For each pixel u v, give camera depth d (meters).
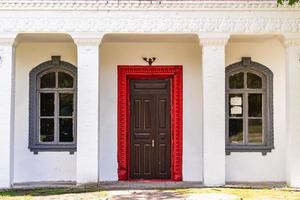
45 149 14.12
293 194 11.64
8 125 12.70
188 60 14.39
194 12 12.80
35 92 14.25
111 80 14.34
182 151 14.27
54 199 10.95
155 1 12.74
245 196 11.28
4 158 12.65
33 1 12.70
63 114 14.31
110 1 12.73
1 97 12.72
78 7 12.73
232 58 14.33
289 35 12.80
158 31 12.80
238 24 12.82
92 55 12.81
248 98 14.36
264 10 12.83
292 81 12.84
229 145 14.16
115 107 14.34
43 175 14.08
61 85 14.34
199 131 14.30
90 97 12.78
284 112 14.25
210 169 12.73
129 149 14.47
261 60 14.34
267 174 14.11
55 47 14.33
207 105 12.79
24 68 14.25
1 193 11.85
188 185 13.16
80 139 12.70
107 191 12.02
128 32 12.80
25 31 12.76
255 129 14.32
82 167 12.67
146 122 14.55
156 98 14.55
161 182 13.85
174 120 14.37
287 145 12.98
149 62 14.34
